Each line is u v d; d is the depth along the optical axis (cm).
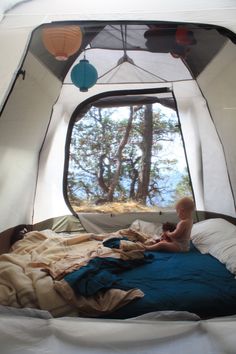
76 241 275
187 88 313
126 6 166
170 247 260
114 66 286
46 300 164
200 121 319
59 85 296
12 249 264
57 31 180
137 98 331
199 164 329
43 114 292
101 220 332
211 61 248
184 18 163
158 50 242
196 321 130
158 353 122
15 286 171
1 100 160
